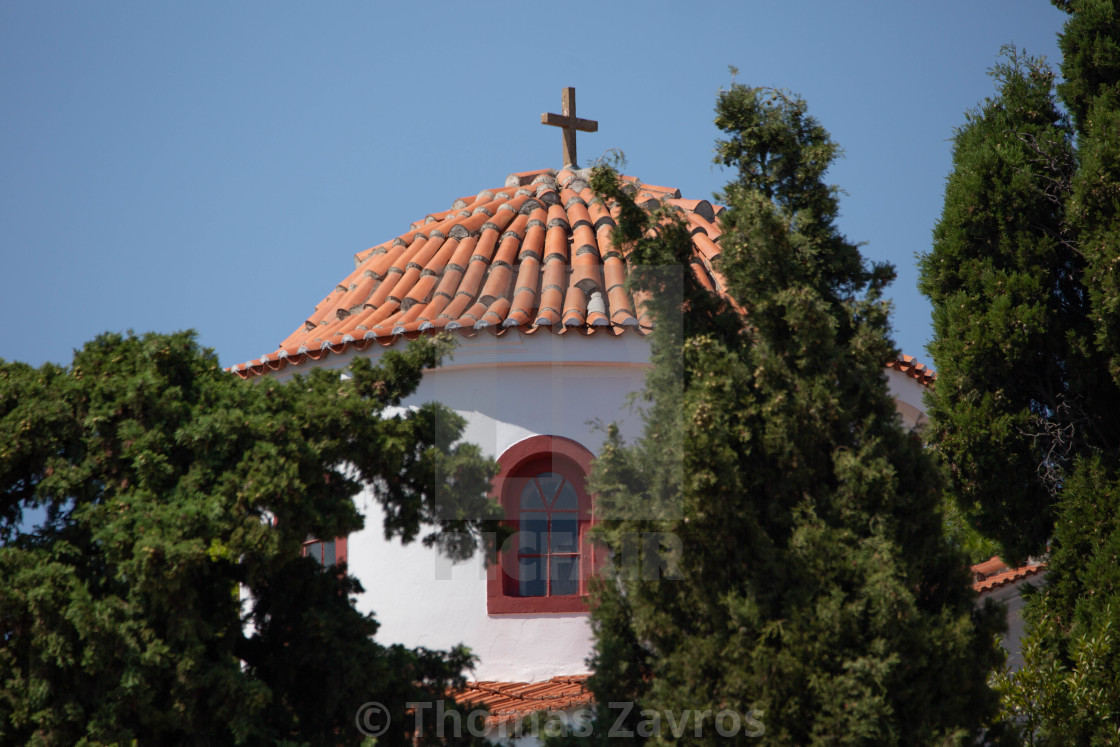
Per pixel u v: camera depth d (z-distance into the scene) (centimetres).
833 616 2106
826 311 2339
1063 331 3162
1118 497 2934
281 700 2275
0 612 1981
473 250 3697
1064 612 2967
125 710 2012
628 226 2494
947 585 2309
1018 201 3198
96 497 2156
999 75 3409
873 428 2309
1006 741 2341
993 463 3125
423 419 2484
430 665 2508
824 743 2056
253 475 2094
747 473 2259
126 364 2292
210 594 2188
